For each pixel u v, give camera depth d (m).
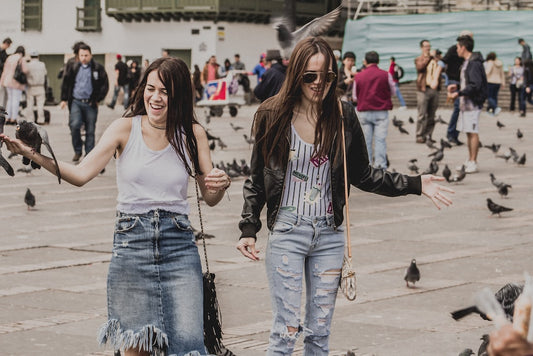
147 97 6.29
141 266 6.22
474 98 21.97
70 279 11.56
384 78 21.14
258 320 9.62
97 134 28.11
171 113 6.27
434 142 28.81
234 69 57.47
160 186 6.27
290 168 6.54
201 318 6.27
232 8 62.06
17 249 13.48
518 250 13.29
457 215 16.38
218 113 44.47
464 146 28.77
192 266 6.29
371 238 14.20
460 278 11.53
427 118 29.53
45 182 21.19
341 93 6.56
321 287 6.61
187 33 63.59
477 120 22.11
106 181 21.34
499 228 15.11
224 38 62.81
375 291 10.87
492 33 49.44
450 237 14.30
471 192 19.16
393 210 16.95
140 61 65.56
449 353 8.45
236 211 16.92
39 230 15.09
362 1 53.12
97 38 67.00
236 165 21.95
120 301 6.26
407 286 11.08
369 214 16.50
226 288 11.00
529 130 34.78
